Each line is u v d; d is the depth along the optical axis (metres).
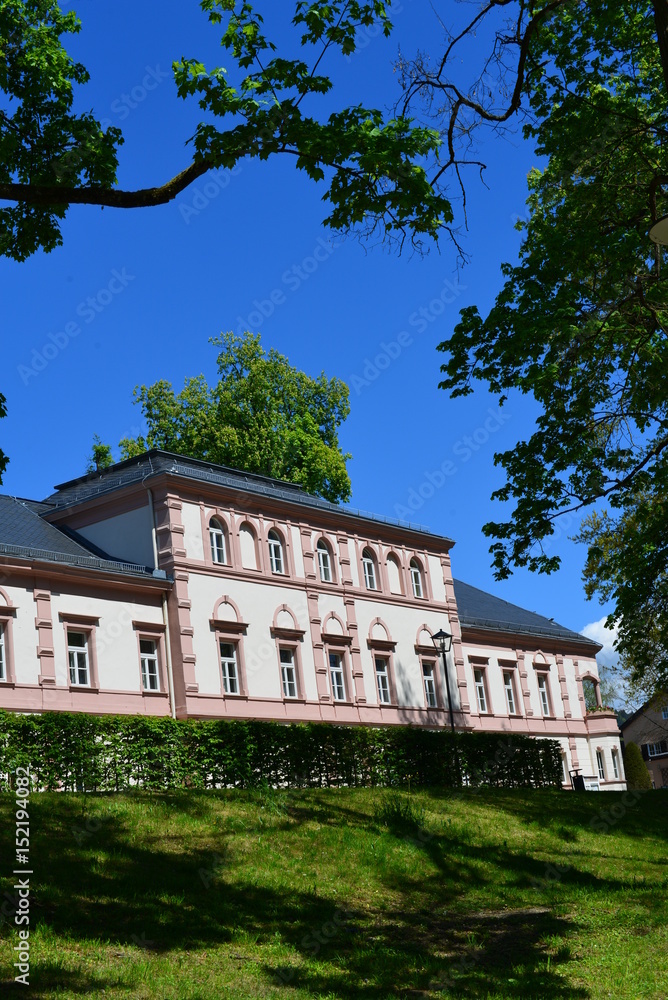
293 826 21.64
